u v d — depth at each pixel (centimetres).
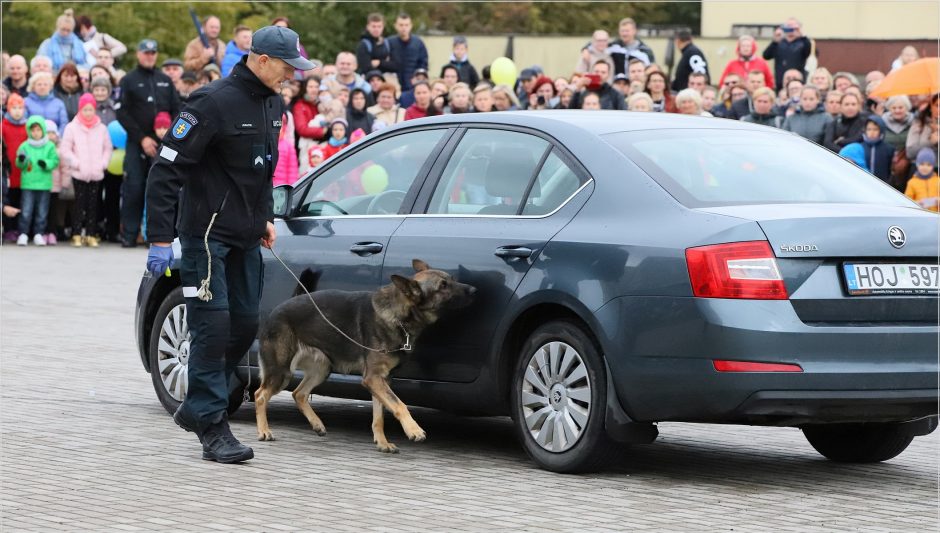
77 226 4403
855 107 3431
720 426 1867
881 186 1587
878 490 1455
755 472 1539
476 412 1576
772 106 3603
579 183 1503
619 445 1457
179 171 1509
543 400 1495
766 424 1384
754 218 1373
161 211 1512
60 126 4381
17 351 2341
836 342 1358
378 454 1589
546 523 1253
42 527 1209
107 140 4409
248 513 1270
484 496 1366
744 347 1340
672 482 1463
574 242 1462
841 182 1555
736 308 1347
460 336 1557
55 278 3506
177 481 1410
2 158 4291
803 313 1357
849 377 1357
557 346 1479
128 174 4350
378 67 4597
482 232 1553
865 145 3319
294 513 1274
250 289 1579
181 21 8281
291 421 1823
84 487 1371
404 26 4609
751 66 4256
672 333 1373
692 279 1365
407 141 1694
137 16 8256
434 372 1591
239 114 1518
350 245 1664
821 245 1368
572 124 1558
